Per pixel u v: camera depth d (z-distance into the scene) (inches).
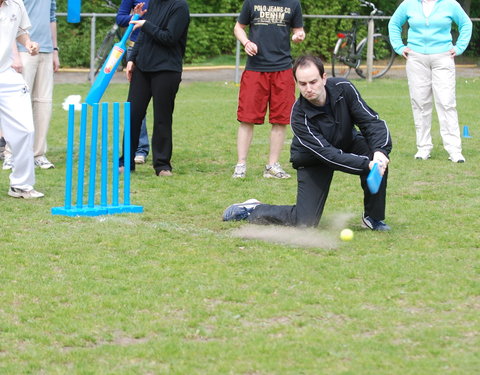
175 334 250.2
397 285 291.6
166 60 476.1
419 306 273.0
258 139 637.9
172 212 401.1
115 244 341.1
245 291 284.5
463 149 587.8
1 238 347.3
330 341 243.6
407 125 700.0
